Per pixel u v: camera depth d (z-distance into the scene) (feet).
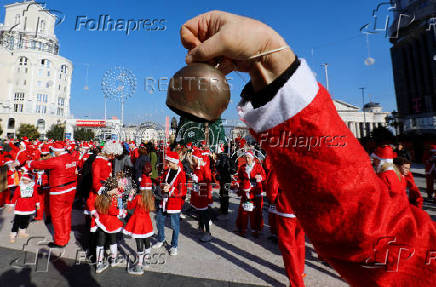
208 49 1.25
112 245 11.99
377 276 1.31
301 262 10.32
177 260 12.92
